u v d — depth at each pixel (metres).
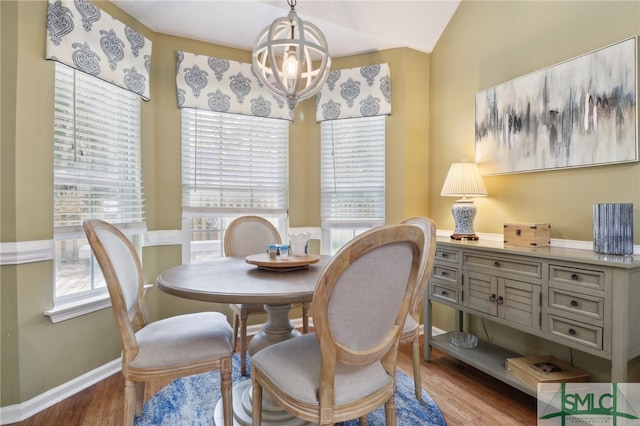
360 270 1.00
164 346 1.42
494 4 2.45
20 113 1.76
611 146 1.78
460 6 2.72
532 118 2.16
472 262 2.07
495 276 1.92
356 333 1.05
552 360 1.95
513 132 2.27
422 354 2.54
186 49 2.79
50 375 1.87
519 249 1.85
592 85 1.86
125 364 1.35
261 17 2.54
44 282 1.85
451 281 2.22
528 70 2.22
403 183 2.92
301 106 3.24
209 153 2.92
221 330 1.60
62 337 1.93
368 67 2.99
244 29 2.69
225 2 2.37
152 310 2.62
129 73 2.36
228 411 1.46
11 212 1.72
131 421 1.35
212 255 2.99
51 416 1.74
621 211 1.61
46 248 1.85
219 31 2.71
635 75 1.69
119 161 2.39
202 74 2.80
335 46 2.93
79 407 1.82
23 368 1.75
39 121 1.84
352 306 1.02
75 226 2.06
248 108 2.96
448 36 2.84
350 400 1.09
